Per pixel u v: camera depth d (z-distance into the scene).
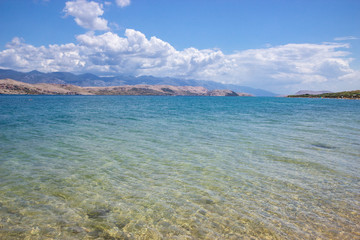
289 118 37.84
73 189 9.24
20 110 50.56
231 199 8.73
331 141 19.19
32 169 11.44
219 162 13.21
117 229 6.74
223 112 50.97
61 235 6.39
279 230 6.83
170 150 15.77
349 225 7.13
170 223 7.10
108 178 10.50
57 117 36.59
